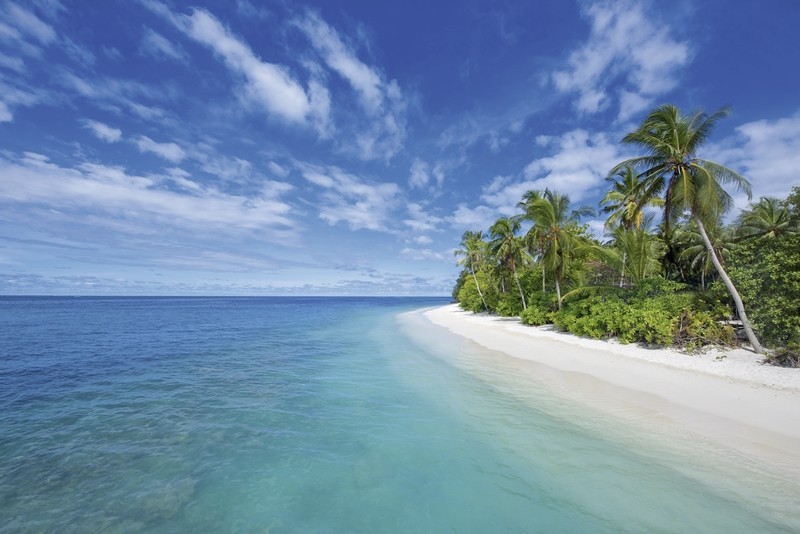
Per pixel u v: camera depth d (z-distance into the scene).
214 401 10.67
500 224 34.28
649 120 16.66
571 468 6.57
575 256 28.67
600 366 14.00
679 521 5.09
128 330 29.73
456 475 6.45
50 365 15.66
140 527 5.12
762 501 5.48
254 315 51.66
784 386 10.22
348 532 5.06
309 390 11.73
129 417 9.34
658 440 7.59
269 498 5.82
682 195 15.59
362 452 7.37
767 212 27.20
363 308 81.94
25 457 7.14
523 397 10.73
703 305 17.20
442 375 13.60
